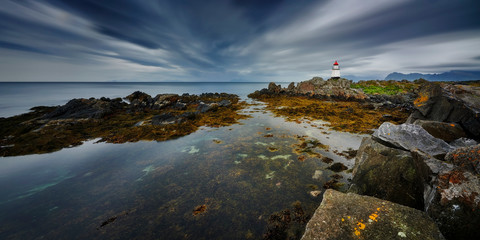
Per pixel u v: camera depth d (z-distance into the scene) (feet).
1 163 37.70
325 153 38.45
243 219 21.95
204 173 32.50
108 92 278.87
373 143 23.63
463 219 11.24
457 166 13.60
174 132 55.47
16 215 23.68
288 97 145.79
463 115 32.53
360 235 10.93
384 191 20.03
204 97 157.79
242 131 56.29
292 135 50.70
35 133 53.62
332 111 82.64
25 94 235.40
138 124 67.31
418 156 17.81
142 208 24.36
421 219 11.62
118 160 38.52
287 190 26.91
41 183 30.81
